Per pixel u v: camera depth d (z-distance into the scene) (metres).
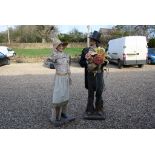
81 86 11.55
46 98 9.40
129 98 9.11
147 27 33.84
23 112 7.68
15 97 9.70
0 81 13.78
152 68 19.11
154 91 10.28
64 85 6.40
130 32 34.50
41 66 22.23
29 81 13.50
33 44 39.25
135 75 15.12
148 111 7.49
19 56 27.34
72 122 6.60
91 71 6.71
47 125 6.47
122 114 7.23
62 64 6.36
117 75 15.20
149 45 29.17
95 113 6.88
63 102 6.44
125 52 18.86
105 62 6.81
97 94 6.81
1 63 22.73
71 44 39.88
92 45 6.83
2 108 8.18
